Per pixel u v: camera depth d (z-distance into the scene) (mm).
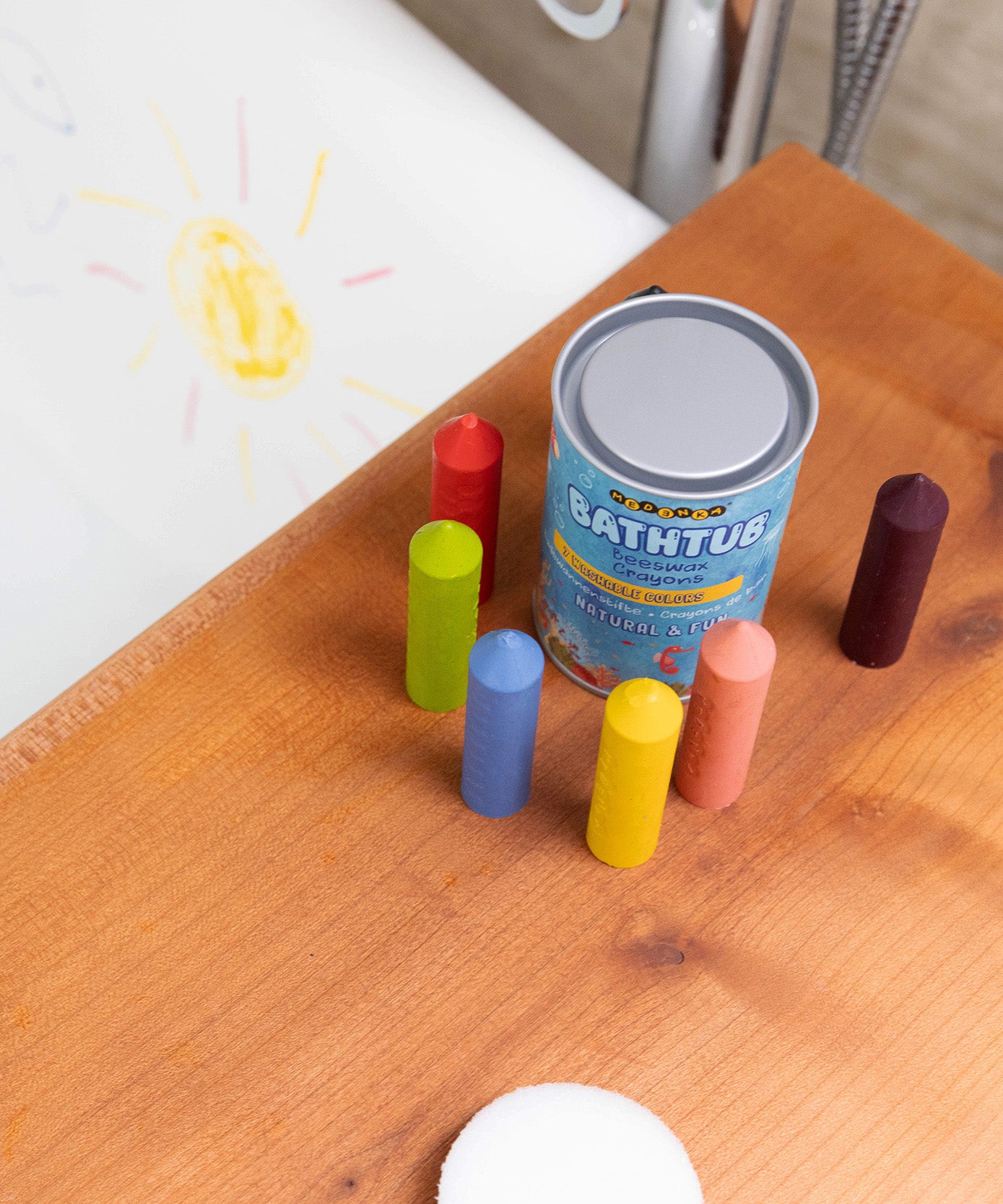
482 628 685
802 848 646
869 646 671
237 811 646
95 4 912
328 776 654
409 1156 596
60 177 978
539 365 741
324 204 887
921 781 660
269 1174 592
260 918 629
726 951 628
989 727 671
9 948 622
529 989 621
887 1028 617
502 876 638
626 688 596
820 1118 603
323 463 921
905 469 724
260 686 669
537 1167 584
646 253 777
